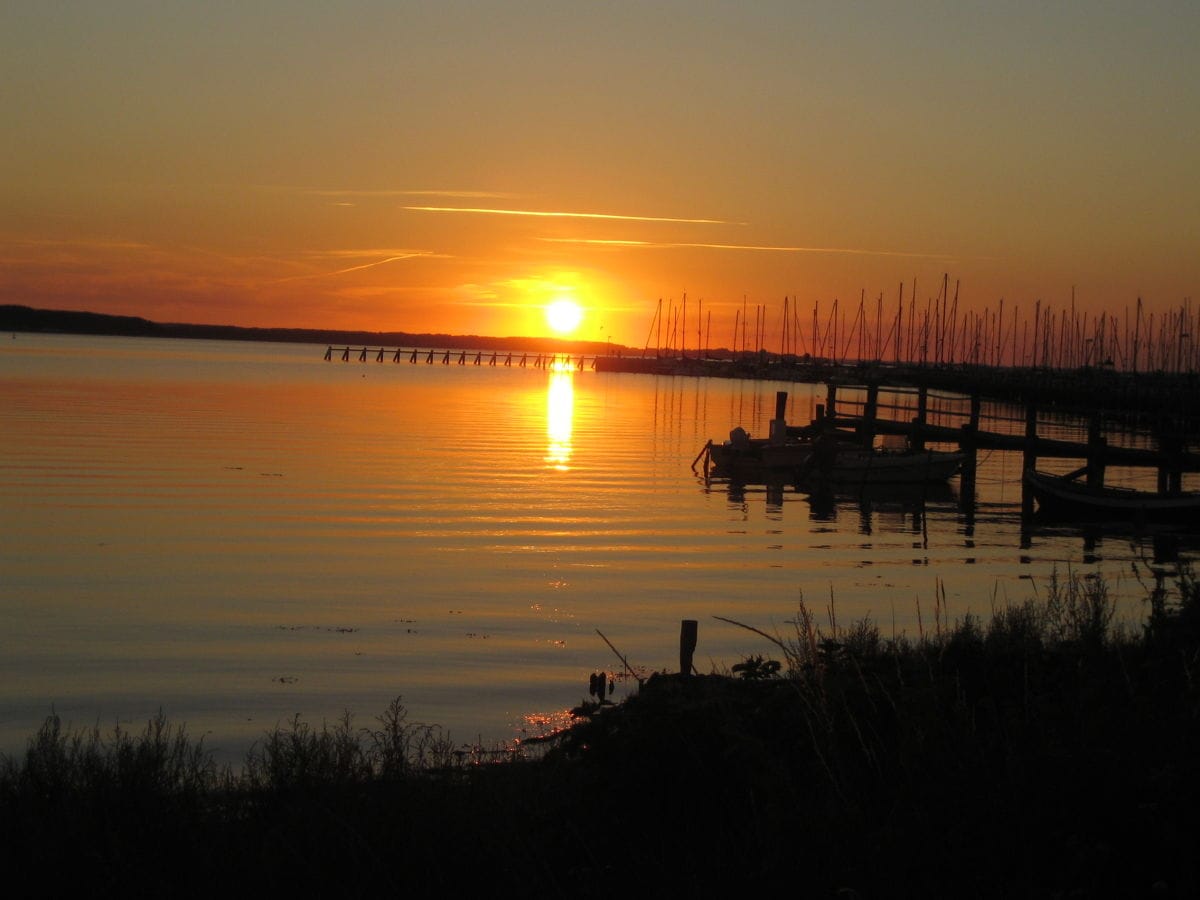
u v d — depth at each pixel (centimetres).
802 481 4762
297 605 2205
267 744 1142
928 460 4819
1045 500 3909
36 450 4869
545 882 628
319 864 652
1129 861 534
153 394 8894
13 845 685
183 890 645
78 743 1106
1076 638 1020
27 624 2012
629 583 2519
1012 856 541
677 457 5547
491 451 5506
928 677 741
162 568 2547
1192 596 929
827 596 2409
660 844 654
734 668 909
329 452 5175
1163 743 584
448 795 733
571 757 802
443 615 2139
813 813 608
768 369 17988
